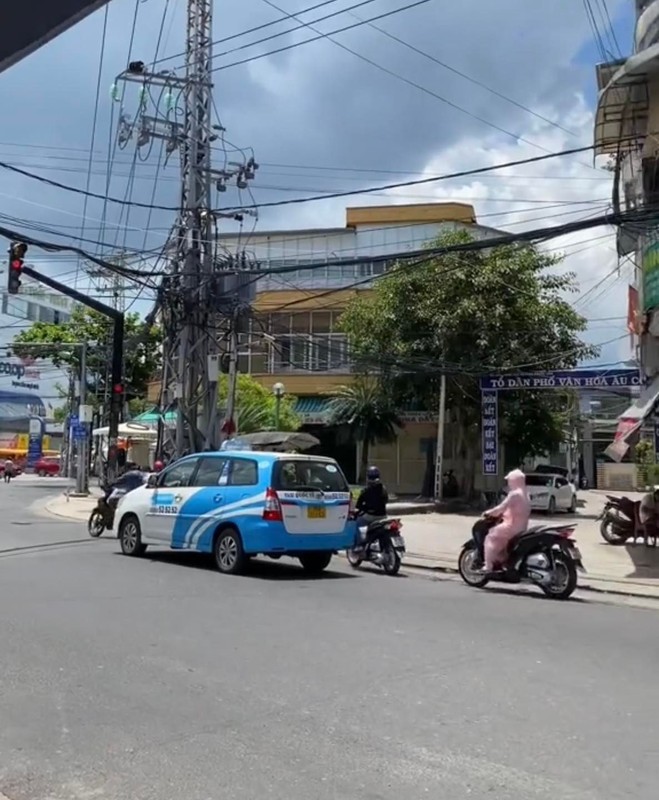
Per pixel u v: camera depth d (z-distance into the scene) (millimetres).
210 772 4820
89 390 47656
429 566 15570
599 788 4609
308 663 7258
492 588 12758
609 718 5871
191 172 22734
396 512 28031
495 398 29328
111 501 18375
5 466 52594
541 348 30562
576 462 56469
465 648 8023
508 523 12383
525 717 5859
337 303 40312
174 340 23609
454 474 34281
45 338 46281
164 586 11398
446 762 4980
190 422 22766
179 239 22750
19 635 8133
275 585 11914
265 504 12664
